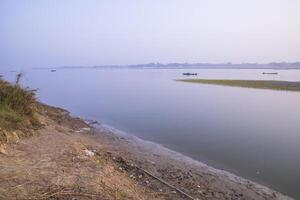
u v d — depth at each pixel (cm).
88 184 711
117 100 3120
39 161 820
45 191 645
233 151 1346
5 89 1196
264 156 1281
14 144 930
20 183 665
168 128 1784
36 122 1217
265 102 2942
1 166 744
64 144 1034
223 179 1030
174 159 1227
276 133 1666
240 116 2180
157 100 3109
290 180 1041
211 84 5362
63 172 761
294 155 1291
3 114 1048
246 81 5728
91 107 2623
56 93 3853
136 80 7069
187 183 956
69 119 1908
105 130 1711
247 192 936
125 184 812
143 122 1959
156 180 940
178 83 5775
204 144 1452
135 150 1326
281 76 8394
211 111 2400
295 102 2931
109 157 1100
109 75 10619
